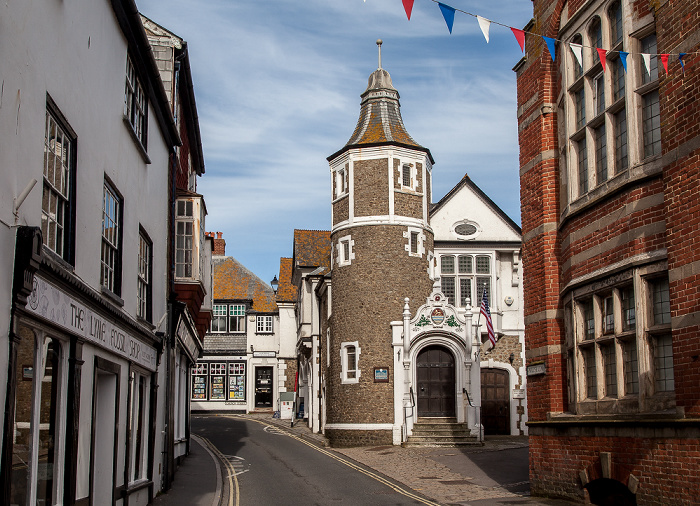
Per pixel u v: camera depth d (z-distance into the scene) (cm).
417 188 2931
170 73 1791
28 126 724
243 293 4828
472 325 2709
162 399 1582
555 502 1268
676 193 1006
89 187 964
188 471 1930
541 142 1413
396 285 2798
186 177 2267
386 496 1514
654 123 1091
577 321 1256
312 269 3775
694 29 986
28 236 681
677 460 982
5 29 659
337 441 2750
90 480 959
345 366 2797
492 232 3030
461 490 1556
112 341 1074
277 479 1808
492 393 2928
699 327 949
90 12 969
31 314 720
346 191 2925
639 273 1074
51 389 843
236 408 4600
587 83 1253
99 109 1020
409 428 2633
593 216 1215
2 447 649
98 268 1012
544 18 1416
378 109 3017
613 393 1161
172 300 1666
